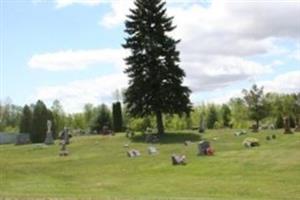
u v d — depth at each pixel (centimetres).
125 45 6738
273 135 5388
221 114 11888
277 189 2695
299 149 3919
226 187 2806
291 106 10025
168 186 2939
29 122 9762
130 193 2697
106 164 4091
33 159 4722
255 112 9206
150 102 6631
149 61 6681
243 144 4784
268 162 3444
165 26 6738
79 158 4616
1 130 14112
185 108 6725
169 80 6675
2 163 4300
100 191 2803
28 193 2531
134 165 3916
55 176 3578
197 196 2547
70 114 14262
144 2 6738
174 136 6197
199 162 3712
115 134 7156
